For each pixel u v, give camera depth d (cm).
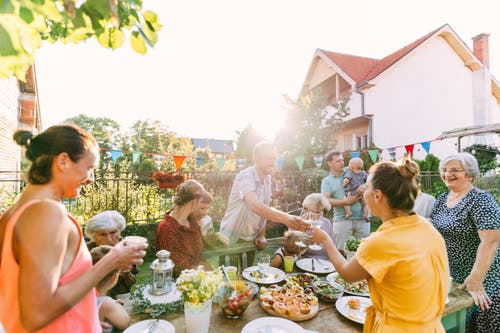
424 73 1278
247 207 272
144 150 2169
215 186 723
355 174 423
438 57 1305
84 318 103
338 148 1436
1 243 84
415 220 128
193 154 1970
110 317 147
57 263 84
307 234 242
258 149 273
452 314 190
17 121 845
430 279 119
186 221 248
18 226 82
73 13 59
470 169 222
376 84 1196
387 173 129
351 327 155
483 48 1329
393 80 1223
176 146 2244
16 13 57
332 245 147
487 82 1335
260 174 278
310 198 298
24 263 79
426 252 120
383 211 133
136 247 105
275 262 242
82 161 96
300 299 173
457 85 1345
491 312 217
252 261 278
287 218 231
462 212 220
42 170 91
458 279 222
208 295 137
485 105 1330
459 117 1348
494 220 201
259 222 283
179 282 142
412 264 115
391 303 121
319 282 201
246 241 281
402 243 118
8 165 722
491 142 1278
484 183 798
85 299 104
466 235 219
